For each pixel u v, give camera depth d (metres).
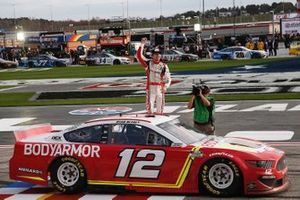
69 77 47.66
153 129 10.90
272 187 10.30
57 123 22.55
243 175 10.21
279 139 16.97
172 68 51.00
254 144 11.07
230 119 21.45
